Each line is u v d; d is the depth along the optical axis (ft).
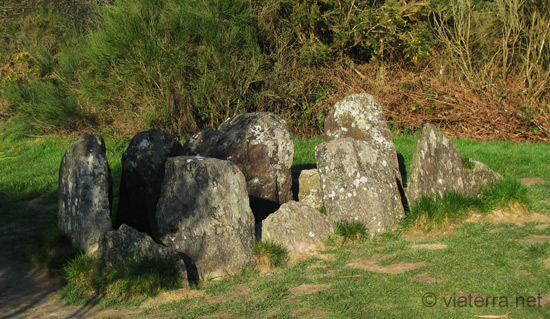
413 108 48.93
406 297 15.78
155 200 24.90
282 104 51.85
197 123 49.67
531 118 45.39
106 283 17.88
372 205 22.93
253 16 49.21
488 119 46.65
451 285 16.38
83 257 18.86
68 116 50.70
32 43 63.36
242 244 19.93
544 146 40.40
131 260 18.16
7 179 36.73
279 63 51.24
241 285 18.39
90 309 16.88
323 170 24.36
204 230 19.86
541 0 50.67
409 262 19.03
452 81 50.49
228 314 15.66
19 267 21.35
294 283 17.97
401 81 50.01
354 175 23.58
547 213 23.38
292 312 15.39
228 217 20.02
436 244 20.77
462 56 51.39
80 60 53.57
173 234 20.07
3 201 32.04
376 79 50.93
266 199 26.17
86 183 21.24
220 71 47.09
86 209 20.98
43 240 21.74
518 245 19.44
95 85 48.34
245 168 26.25
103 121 51.11
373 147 24.54
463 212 22.90
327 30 54.44
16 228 27.12
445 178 24.36
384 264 19.13
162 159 25.50
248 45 48.91
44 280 19.89
